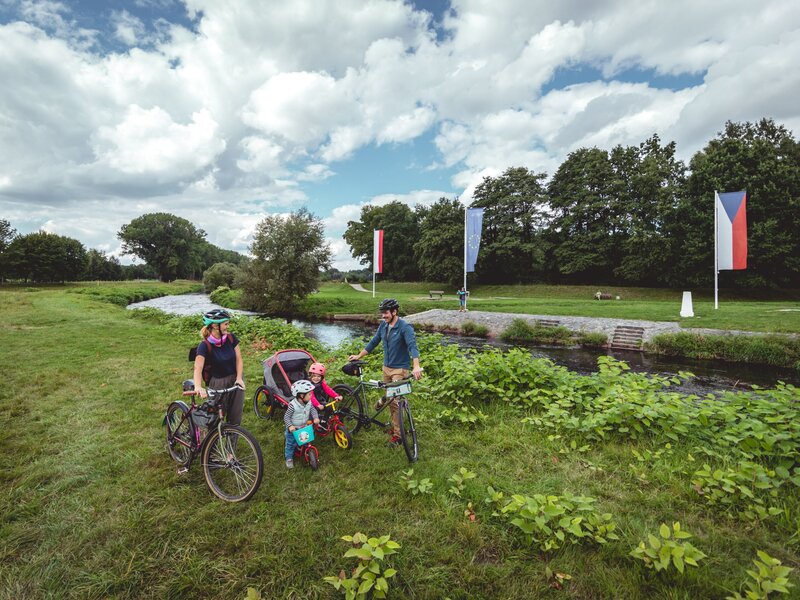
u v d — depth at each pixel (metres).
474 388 6.96
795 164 32.56
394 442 4.83
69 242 74.00
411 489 3.88
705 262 33.47
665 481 4.05
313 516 3.46
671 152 44.66
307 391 4.24
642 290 38.34
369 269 75.44
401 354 4.96
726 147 32.72
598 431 5.07
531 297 42.28
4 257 60.47
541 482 4.04
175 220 105.19
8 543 3.07
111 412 6.08
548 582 2.73
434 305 30.88
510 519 3.37
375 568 2.55
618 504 3.67
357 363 5.41
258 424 5.71
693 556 2.71
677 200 35.31
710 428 5.11
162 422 5.66
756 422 4.70
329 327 26.41
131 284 79.31
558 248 46.47
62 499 3.68
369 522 3.38
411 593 2.64
